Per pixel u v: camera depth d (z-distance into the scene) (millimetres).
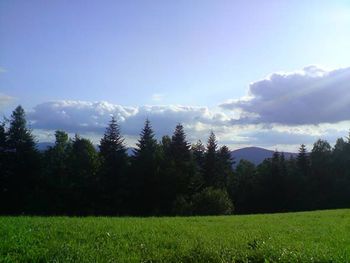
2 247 12820
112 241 14938
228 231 19328
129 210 76625
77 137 84375
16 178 72375
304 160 105312
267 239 15633
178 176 77562
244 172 110500
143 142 82312
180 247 13664
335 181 93250
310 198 94312
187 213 66688
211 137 96875
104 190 75750
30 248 12820
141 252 12961
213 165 95688
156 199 77125
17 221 20406
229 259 11828
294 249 13117
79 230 17484
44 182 74375
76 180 75750
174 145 86250
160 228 19672
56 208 72938
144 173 77125
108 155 78812
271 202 96000
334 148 103875
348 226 23000
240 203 97875
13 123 73938
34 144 75312
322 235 18156
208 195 68188
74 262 11234
